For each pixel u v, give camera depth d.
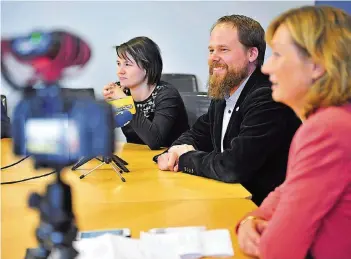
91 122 0.39
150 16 3.77
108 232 0.88
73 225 0.45
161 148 1.89
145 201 1.12
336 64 0.76
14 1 3.62
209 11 3.81
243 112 1.44
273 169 1.37
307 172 0.74
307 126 0.78
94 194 1.17
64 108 0.39
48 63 0.39
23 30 0.43
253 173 1.35
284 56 0.80
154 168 1.50
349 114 0.77
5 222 0.93
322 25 0.77
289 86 0.81
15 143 0.40
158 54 2.03
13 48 0.39
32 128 0.40
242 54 1.49
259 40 1.48
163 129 1.88
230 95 1.55
